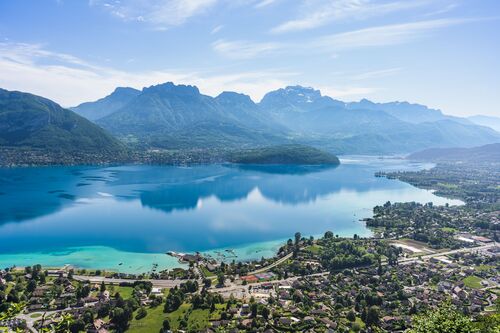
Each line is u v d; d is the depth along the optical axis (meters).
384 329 166.38
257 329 163.75
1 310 174.00
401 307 189.12
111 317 170.50
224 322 167.88
